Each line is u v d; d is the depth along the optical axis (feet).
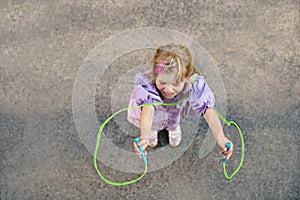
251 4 7.65
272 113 7.14
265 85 7.27
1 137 6.90
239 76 7.28
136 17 7.54
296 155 6.99
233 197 6.80
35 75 7.20
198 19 7.55
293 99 7.23
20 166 6.79
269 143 7.02
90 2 7.57
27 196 6.70
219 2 7.63
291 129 7.09
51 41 7.38
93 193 6.74
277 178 6.88
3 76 7.18
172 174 6.85
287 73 7.35
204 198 6.78
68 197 6.72
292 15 7.64
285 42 7.51
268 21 7.60
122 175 6.82
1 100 7.06
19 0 7.55
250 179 6.87
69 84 7.18
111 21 7.50
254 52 7.43
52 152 6.88
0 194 6.69
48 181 6.75
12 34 7.39
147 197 6.75
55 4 7.55
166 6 7.59
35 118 7.00
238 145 7.00
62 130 6.97
